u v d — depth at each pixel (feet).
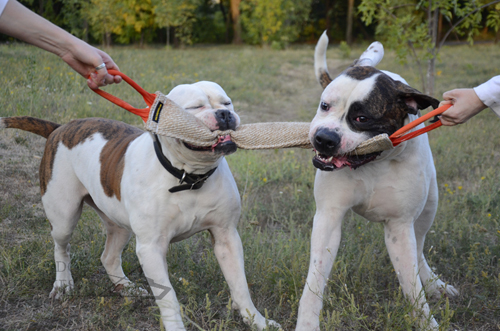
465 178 20.53
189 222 9.78
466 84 45.47
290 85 46.75
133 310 10.90
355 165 9.09
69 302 11.15
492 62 63.62
